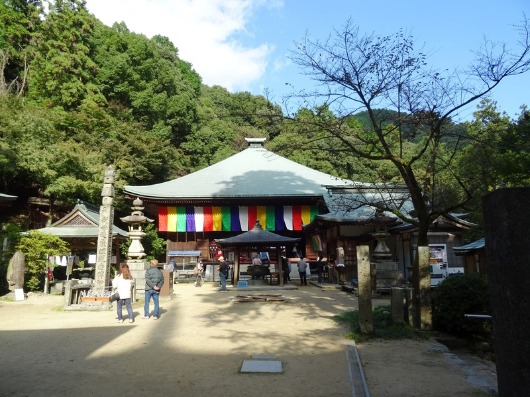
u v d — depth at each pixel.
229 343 8.31
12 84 40.69
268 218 38.38
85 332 9.69
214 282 29.09
